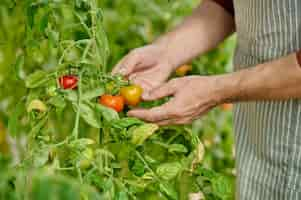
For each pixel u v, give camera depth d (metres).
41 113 1.28
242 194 1.59
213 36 1.72
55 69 1.33
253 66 1.35
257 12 1.42
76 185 0.83
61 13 1.60
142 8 2.43
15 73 1.56
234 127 1.65
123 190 1.17
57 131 1.68
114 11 2.38
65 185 0.82
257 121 1.49
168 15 2.52
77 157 1.11
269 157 1.47
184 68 2.10
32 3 1.39
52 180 0.82
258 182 1.52
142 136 1.24
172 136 1.48
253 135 1.53
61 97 1.24
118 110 1.33
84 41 1.36
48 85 1.30
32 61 1.76
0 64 1.83
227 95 1.37
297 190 1.42
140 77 1.62
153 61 1.64
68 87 1.29
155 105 1.61
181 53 1.68
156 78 1.63
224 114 2.53
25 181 0.95
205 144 2.38
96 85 1.35
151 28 2.49
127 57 1.60
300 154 1.40
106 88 1.37
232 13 1.72
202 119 2.42
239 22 1.53
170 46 1.68
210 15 1.72
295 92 1.27
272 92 1.29
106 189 1.13
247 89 1.32
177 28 1.71
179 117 1.42
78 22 1.51
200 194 1.56
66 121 1.68
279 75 1.27
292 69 1.25
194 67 2.24
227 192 1.41
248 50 1.50
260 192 1.52
